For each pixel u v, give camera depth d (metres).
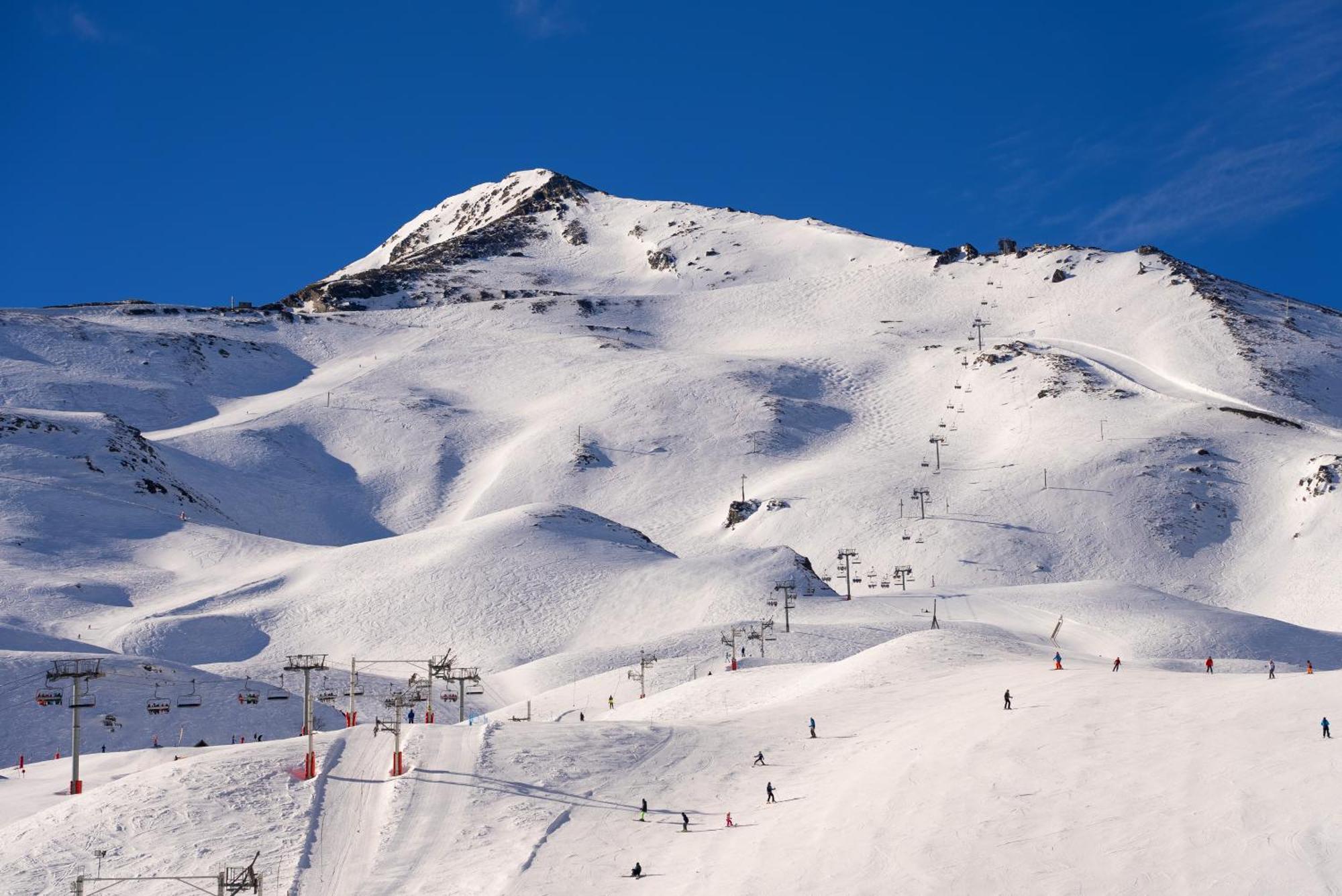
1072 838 43.62
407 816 57.84
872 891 43.09
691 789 61.03
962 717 63.91
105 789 62.91
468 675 120.12
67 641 131.12
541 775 63.34
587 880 49.56
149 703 99.19
